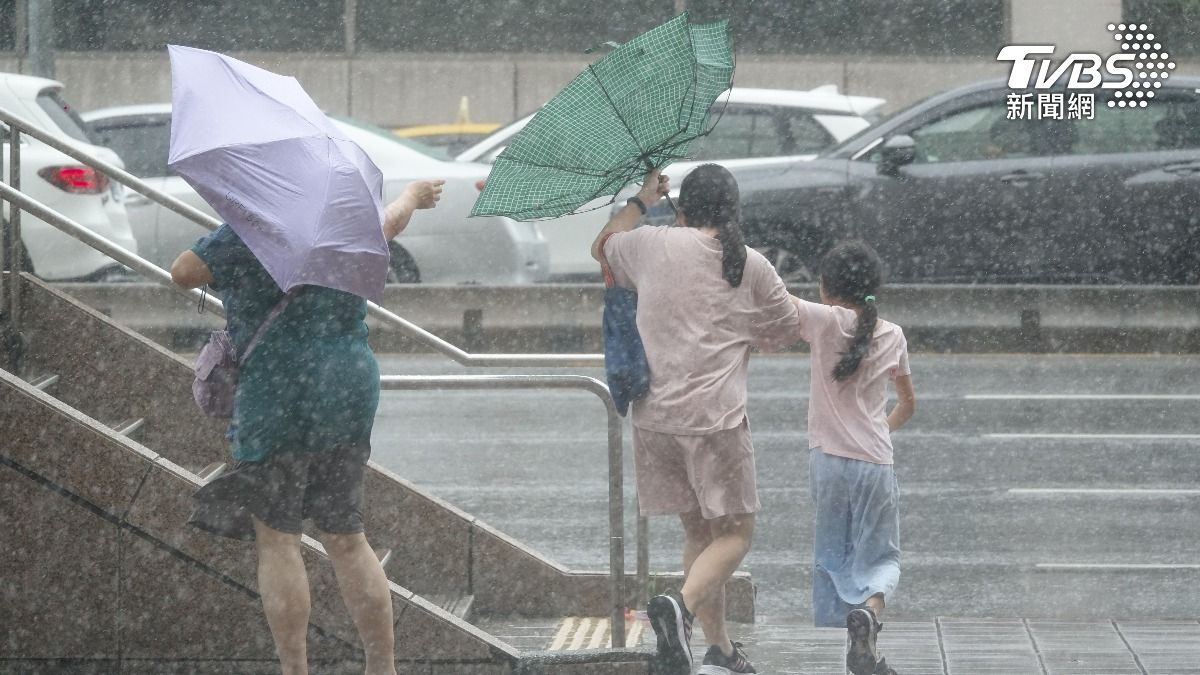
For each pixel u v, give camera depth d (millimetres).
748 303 17000
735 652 17797
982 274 48938
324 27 96312
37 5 58062
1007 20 94312
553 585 21641
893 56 96062
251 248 15258
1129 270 48562
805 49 96312
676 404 16719
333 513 16062
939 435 35531
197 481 16969
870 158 48938
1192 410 38250
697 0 96562
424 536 21641
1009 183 48375
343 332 15875
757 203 48969
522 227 50156
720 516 16797
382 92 96875
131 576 17000
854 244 18406
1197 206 48156
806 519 28422
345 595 16250
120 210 41250
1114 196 48250
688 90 16547
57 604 17000
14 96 40000
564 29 97250
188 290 18062
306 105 16531
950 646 20109
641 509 17438
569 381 18656
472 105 97250
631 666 17266
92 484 16922
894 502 18328
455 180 49750
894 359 18500
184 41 95125
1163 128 48531
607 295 17438
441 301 47875
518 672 17094
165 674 17078
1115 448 34156
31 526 16969
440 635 17172
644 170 17438
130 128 50125
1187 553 26203
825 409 18391
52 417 16922
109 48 93938
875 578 18094
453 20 96875
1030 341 47844
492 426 36875
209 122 15852
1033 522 28141
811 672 18875
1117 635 20750
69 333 22031
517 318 48031
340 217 15508
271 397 15602
